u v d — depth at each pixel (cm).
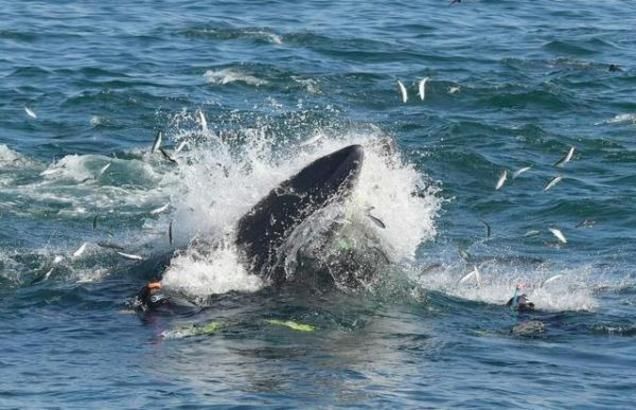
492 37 14925
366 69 12738
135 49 13562
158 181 8706
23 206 7938
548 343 5472
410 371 5053
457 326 5675
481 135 10050
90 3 16925
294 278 6025
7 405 4619
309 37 14400
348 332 5528
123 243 6975
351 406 4634
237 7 16962
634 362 5238
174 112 10681
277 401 4669
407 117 10681
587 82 12338
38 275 6372
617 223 7775
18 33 14262
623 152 9631
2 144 9475
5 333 5516
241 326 5550
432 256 6900
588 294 6281
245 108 10900
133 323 5638
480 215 7969
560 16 16775
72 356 5209
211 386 4831
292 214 5972
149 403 4638
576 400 4769
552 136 10038
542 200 8300
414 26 15562
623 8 17688
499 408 4653
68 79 11869
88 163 9006
